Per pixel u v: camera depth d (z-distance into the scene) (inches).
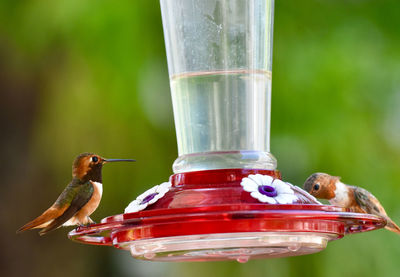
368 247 441.4
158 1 451.8
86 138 452.1
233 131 235.8
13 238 513.0
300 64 456.8
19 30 460.4
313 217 192.7
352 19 478.3
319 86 449.7
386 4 481.1
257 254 218.8
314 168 440.1
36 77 477.1
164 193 214.2
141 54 445.4
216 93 236.7
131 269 522.0
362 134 444.1
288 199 204.4
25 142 501.4
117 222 199.6
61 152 462.3
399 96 455.2
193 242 203.5
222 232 197.5
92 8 443.2
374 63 459.2
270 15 246.7
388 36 476.1
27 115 497.0
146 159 456.1
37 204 498.9
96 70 444.1
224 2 237.8
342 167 439.8
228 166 229.6
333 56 457.4
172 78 243.8
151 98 458.0
